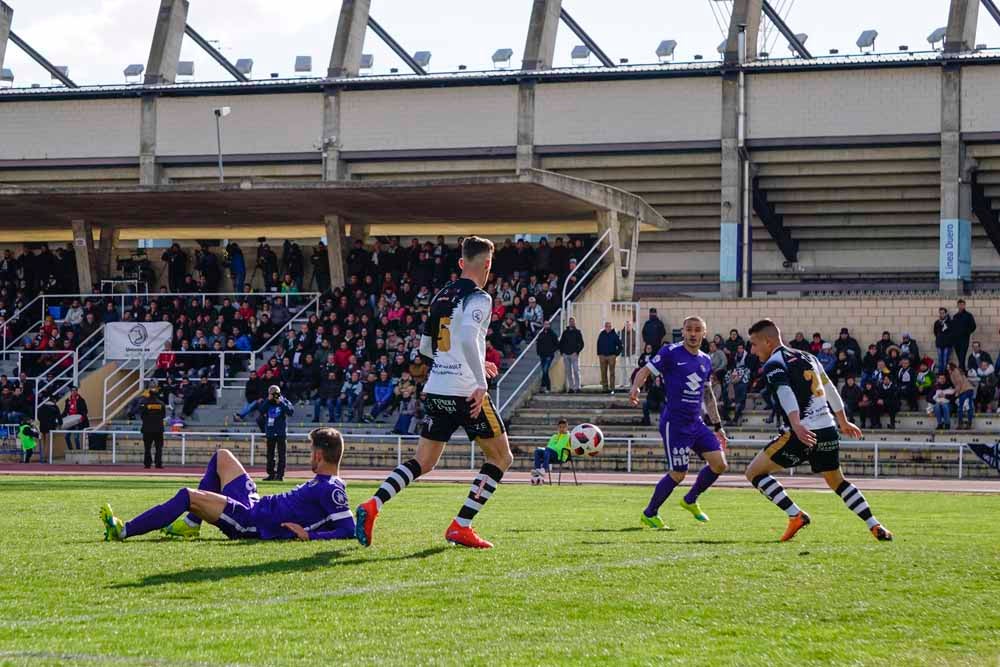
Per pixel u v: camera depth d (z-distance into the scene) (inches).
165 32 2084.2
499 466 424.5
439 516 585.0
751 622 290.5
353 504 679.7
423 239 1865.2
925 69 1839.3
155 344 1531.7
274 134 2031.3
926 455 1206.9
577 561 385.7
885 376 1310.3
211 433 1364.4
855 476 1210.0
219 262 1771.7
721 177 1937.7
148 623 283.4
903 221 2018.9
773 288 2133.4
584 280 1556.3
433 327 422.9
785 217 2057.1
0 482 909.2
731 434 1273.4
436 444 420.5
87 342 1596.9
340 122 2011.6
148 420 1269.7
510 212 1614.2
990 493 889.5
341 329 1528.1
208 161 2050.9
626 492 861.2
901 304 1466.5
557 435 1008.2
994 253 2063.2
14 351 1550.2
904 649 263.7
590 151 1942.7
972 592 331.6
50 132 2087.8
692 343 550.0
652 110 1920.5
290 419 1441.9
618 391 1406.3
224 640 265.9
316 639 268.1
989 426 1300.4
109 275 1763.0
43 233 1830.7
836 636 276.2
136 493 768.3
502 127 1967.3
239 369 1549.0
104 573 352.5
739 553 413.1
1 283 1759.4
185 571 356.2
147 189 1509.6
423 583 338.6
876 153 1884.8
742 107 1889.8
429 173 2020.2
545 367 1409.9
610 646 263.7
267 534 434.0
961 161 1836.9
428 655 253.9
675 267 2130.9
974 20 1892.2
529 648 261.1
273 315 1589.6
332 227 1637.6
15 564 369.1
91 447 1400.1
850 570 369.1
